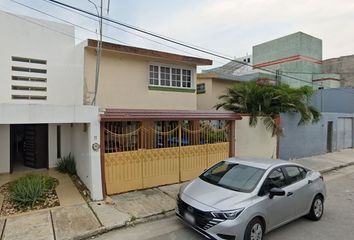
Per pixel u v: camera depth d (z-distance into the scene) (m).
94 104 9.33
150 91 12.02
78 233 5.61
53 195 7.80
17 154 12.57
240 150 11.99
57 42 11.14
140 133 8.51
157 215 6.63
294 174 6.41
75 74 11.32
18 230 5.68
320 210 6.79
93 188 7.42
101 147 7.56
